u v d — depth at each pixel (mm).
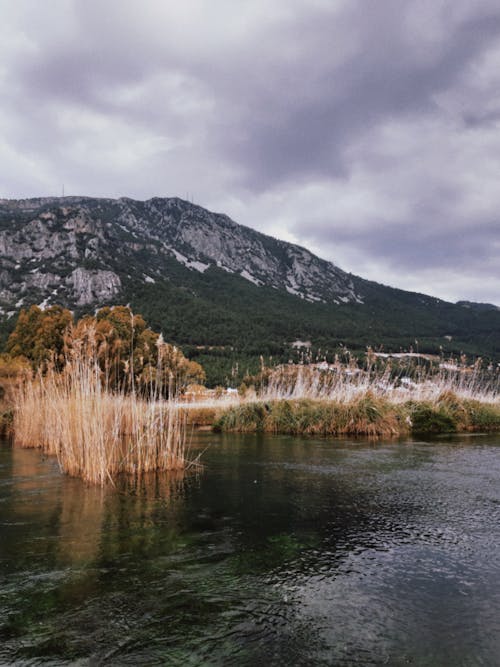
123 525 5941
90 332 10891
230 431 17672
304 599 3916
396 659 3062
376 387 18875
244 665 2992
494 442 14125
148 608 3758
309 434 16484
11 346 35438
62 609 3742
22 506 6895
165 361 13820
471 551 5027
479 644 3252
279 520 6152
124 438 12109
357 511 6551
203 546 5176
